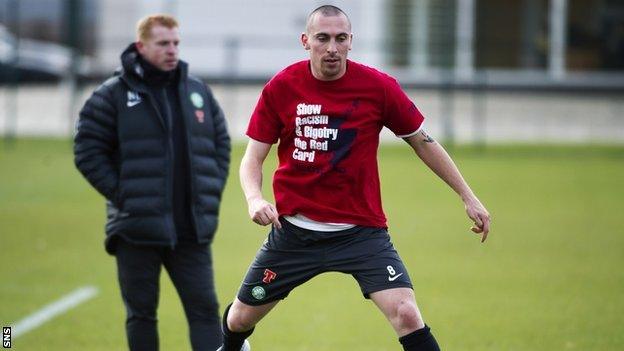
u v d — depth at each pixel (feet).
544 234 149.48
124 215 76.13
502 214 164.76
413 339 64.59
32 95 300.40
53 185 186.70
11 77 265.75
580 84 295.69
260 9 325.83
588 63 313.73
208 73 309.42
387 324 102.78
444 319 103.45
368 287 66.13
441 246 141.08
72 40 251.19
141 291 76.95
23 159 216.74
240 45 298.56
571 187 190.90
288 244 67.82
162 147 76.69
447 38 307.17
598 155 231.30
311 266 67.62
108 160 77.66
